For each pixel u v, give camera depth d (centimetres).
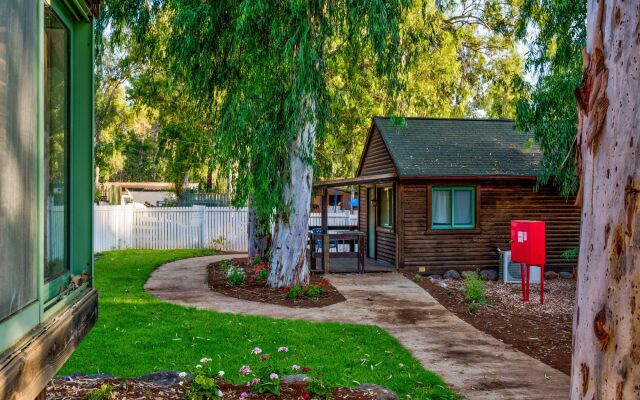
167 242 2112
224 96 1076
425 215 1426
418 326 823
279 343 679
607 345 246
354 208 3105
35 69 235
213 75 1030
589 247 262
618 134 246
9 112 205
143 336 699
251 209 1589
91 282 335
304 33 899
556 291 1213
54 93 298
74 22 333
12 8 208
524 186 1462
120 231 2064
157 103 1850
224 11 970
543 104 1173
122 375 527
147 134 3781
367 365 592
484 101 2438
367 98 1739
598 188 256
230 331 740
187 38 956
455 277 1404
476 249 1445
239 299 1032
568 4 1052
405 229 1418
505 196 1457
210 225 2134
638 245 236
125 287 1141
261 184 1027
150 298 1013
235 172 1072
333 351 647
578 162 284
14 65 210
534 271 1344
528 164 1489
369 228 1717
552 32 1112
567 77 1082
